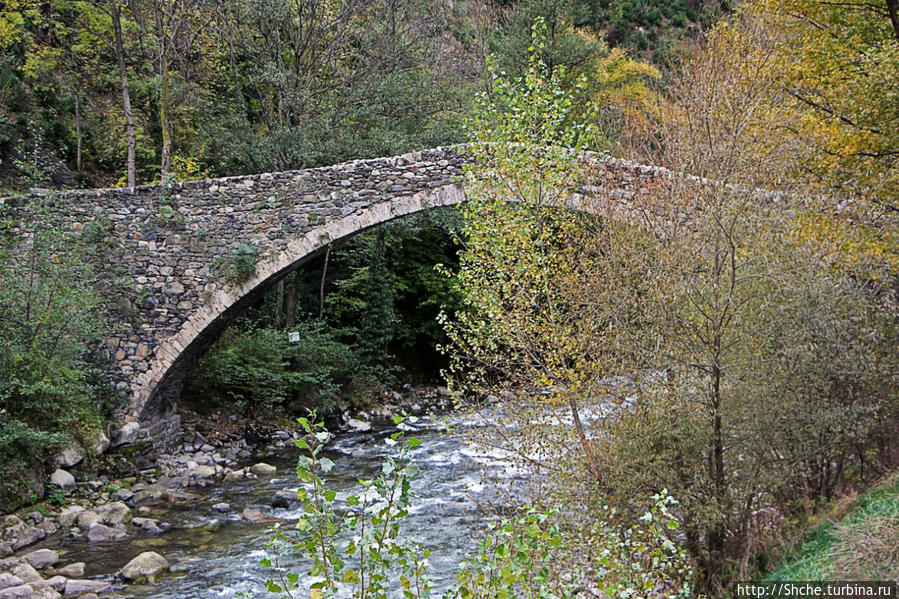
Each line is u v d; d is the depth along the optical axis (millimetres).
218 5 21047
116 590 8531
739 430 6582
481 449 8281
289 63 22453
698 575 6457
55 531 10531
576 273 8047
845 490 6688
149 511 11641
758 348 6762
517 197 8633
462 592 3982
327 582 3705
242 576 8938
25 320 11867
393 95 21094
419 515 10867
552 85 8961
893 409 6715
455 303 23781
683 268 7105
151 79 21422
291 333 18516
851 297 6887
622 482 6746
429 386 23969
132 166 15906
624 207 8320
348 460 15039
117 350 14031
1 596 7789
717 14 20391
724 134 7410
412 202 13336
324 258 23062
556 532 4254
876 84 7984
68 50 22781
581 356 7699
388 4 23672
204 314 13828
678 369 6949
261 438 16859
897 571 5121
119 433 13453
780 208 7164
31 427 11602
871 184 7820
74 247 13547
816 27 9758
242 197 13891
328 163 19906
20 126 20609
